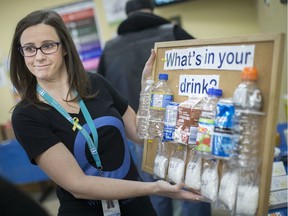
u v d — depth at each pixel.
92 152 1.16
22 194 0.69
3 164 3.22
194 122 1.02
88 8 3.65
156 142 1.25
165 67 1.23
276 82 0.86
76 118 1.17
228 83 0.99
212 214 2.52
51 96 1.19
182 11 3.38
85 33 3.71
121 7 3.56
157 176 1.21
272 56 0.87
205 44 1.07
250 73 0.89
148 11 2.21
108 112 1.25
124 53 2.21
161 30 2.10
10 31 3.82
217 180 0.95
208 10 3.31
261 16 2.81
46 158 1.09
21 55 1.19
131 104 2.20
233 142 0.88
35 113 1.12
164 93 1.17
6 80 3.94
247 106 0.86
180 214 2.76
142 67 2.14
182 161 1.10
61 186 1.13
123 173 1.24
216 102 0.96
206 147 0.94
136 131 1.38
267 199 0.88
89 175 1.16
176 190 1.04
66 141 1.15
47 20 1.15
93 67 3.76
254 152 0.89
